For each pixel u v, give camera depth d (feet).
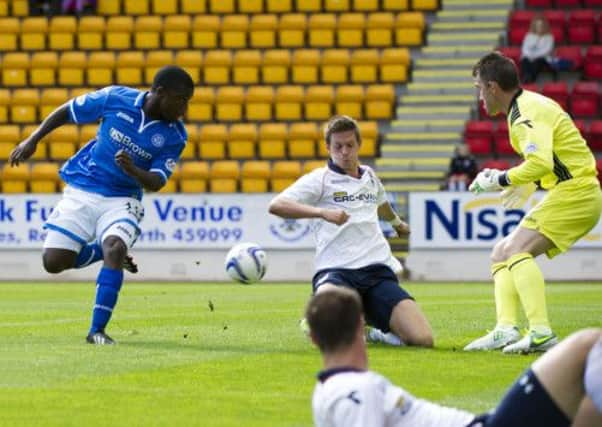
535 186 75.77
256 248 80.94
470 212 174.81
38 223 183.32
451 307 115.55
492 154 204.54
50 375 64.44
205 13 232.12
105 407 54.80
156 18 229.45
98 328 79.66
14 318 103.50
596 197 73.51
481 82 73.97
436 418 35.09
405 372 65.41
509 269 74.13
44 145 213.46
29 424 50.80
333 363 34.47
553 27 219.61
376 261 77.61
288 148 208.85
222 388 60.13
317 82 220.23
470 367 67.36
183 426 50.31
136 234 80.23
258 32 226.58
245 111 216.13
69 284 168.55
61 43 229.86
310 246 178.09
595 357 33.12
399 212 188.34
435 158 203.62
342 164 77.30
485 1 226.99
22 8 235.81
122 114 78.79
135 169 76.89
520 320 96.78
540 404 33.99
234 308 116.06
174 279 180.45
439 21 226.79
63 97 219.82
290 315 106.42
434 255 175.83
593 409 33.78
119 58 224.33
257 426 50.31
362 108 213.25
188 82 77.97
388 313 76.95
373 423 33.27
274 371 65.98
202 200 180.34
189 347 77.61
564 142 72.74
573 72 215.10
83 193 79.61
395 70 218.18
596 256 172.55
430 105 214.07
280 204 74.49
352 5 229.25
